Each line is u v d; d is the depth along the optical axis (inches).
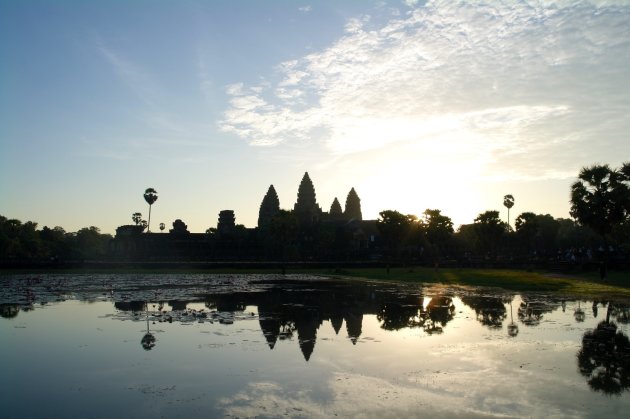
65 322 948.6
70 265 2886.3
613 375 582.2
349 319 1014.4
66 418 449.4
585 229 3976.4
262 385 545.3
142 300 1342.3
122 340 775.7
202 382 555.8
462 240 4448.8
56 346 732.0
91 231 4648.1
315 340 785.6
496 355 682.8
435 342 772.6
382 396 510.0
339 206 5772.6
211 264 3085.6
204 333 835.4
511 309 1171.3
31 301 1304.1
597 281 1841.8
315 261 3671.3
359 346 742.5
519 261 2965.1
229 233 4311.0
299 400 497.0
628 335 824.9
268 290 1702.8
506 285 1801.2
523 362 644.7
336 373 592.7
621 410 470.0
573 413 462.9
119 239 4350.4
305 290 1708.9
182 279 2266.2
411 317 1045.8
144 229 4648.1
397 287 1860.2
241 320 983.6
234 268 3110.2
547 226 4271.7
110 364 630.5
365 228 4793.3
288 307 1202.0
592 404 486.0
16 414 460.1
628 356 674.8
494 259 3228.3
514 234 3900.1
